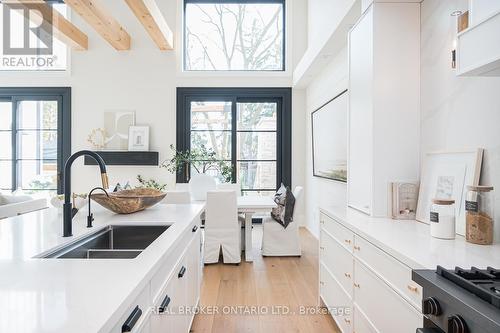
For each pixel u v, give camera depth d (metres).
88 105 5.84
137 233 1.77
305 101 5.89
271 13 6.05
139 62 5.86
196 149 5.93
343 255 2.08
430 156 2.04
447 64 1.90
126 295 0.79
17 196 3.89
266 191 6.01
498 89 1.53
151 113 5.88
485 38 1.17
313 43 4.23
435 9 2.01
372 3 2.19
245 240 3.98
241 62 6.05
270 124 6.03
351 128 2.60
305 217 5.86
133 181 5.85
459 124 1.79
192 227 1.98
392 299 1.42
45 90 5.80
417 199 2.10
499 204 1.51
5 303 0.75
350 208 2.57
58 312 0.70
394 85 2.18
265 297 2.83
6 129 5.89
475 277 0.96
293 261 3.87
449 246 1.44
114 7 5.84
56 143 5.90
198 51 6.05
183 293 1.74
